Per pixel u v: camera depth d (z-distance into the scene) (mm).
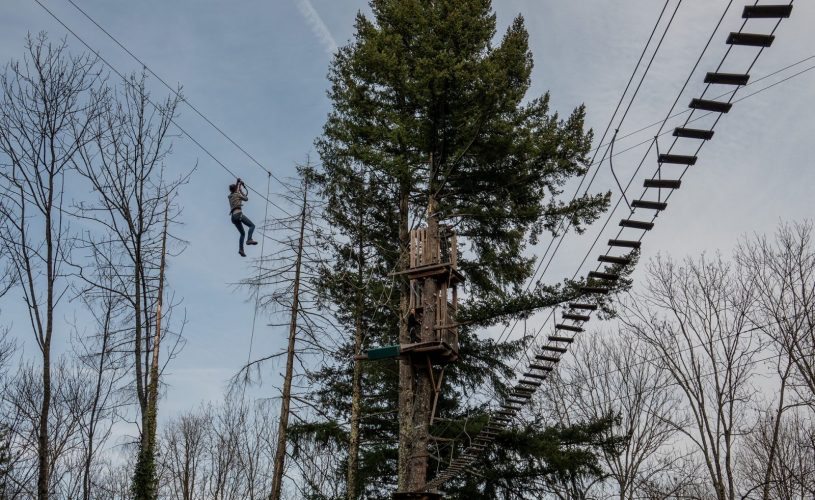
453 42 18969
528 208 19406
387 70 19062
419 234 18312
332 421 20719
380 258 22359
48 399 15695
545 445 19781
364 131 20328
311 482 20922
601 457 22094
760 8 9875
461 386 21672
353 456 21047
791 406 22531
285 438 20734
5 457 20938
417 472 17062
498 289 20203
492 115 18578
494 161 19422
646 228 13641
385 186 21922
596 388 30016
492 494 20625
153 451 18062
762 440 24516
